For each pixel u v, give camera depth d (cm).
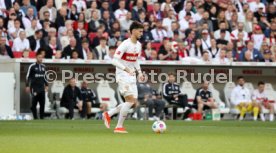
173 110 6944
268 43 7956
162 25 7625
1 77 6525
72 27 7162
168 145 3022
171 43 7200
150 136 3706
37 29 7012
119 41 7056
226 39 7706
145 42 7288
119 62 4141
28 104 6875
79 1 7538
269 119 7312
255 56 7619
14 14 6919
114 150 2722
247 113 7388
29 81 6438
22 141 3216
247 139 3538
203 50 7438
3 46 6719
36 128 4594
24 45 6812
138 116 6762
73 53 6788
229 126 5284
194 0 7969
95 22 7288
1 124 5228
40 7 7269
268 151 2748
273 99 7650
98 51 6994
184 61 7094
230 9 8062
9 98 6550
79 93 6662
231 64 7300
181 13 7869
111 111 4256
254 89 7650
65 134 3853
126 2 7681
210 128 4881
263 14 8331
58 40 6994
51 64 6844
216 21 7825
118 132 4066
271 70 7688
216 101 7400
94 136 3666
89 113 6706
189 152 2664
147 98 6612
